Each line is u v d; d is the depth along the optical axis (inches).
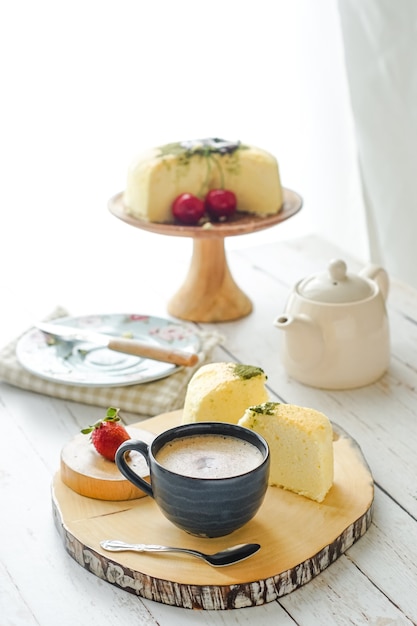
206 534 62.6
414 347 78.5
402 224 106.1
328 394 74.5
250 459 63.1
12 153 115.3
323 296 74.4
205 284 82.4
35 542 64.9
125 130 114.9
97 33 111.0
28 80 112.4
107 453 66.9
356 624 60.8
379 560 63.6
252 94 114.6
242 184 83.2
